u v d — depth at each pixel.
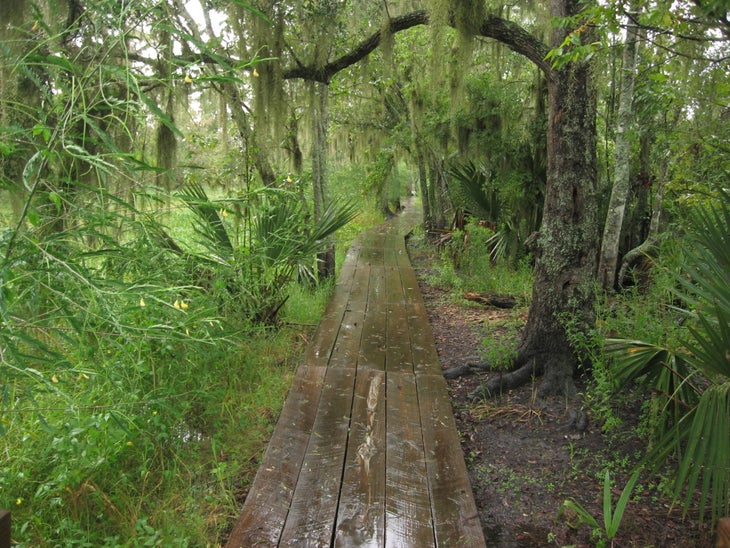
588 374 3.96
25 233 1.95
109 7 1.94
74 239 2.25
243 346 4.06
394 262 9.72
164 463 2.81
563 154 3.92
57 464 2.38
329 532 2.33
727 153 4.61
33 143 1.86
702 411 2.13
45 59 1.84
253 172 5.96
